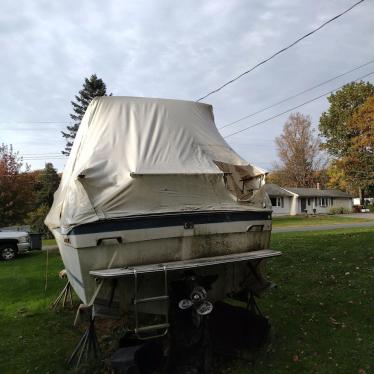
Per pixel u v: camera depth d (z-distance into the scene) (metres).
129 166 4.73
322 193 51.53
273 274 8.30
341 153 49.00
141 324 5.26
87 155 4.89
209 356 4.41
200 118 5.70
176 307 4.50
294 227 25.70
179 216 4.50
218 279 4.99
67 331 6.31
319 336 5.31
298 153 62.22
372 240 10.93
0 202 21.81
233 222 4.78
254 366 4.61
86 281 4.21
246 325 4.86
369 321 5.64
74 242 4.20
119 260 4.29
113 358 4.26
